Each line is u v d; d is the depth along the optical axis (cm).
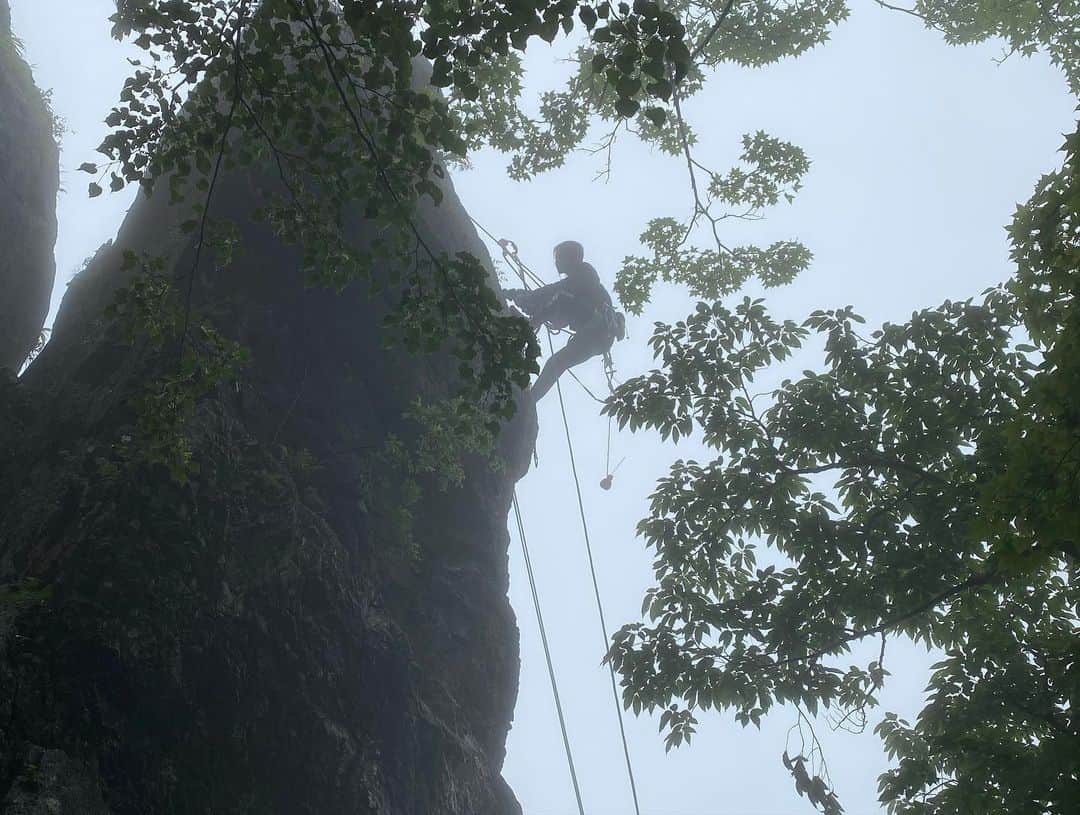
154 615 1012
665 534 1162
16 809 848
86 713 944
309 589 1123
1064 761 895
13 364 1656
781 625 1089
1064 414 723
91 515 1055
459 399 1372
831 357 1125
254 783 1013
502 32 643
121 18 748
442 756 1144
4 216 1667
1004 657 1027
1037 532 693
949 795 987
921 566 1050
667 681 1115
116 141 751
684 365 1170
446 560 1342
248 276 1393
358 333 1394
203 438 1143
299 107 788
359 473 1290
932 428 1060
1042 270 943
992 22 1616
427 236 1489
